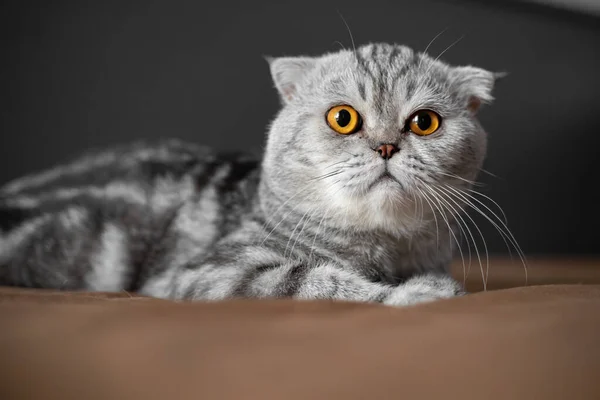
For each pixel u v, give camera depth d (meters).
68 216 0.44
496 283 0.47
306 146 0.38
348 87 0.38
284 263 0.36
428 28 0.76
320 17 0.73
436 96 0.38
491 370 0.20
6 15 0.64
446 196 0.38
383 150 0.36
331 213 0.38
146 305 0.26
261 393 0.18
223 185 0.45
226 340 0.21
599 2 0.85
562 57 0.84
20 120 0.65
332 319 0.24
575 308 0.25
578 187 0.84
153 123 0.68
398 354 0.21
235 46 0.71
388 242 0.38
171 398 0.18
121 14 0.67
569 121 0.84
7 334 0.22
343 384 0.19
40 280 0.43
